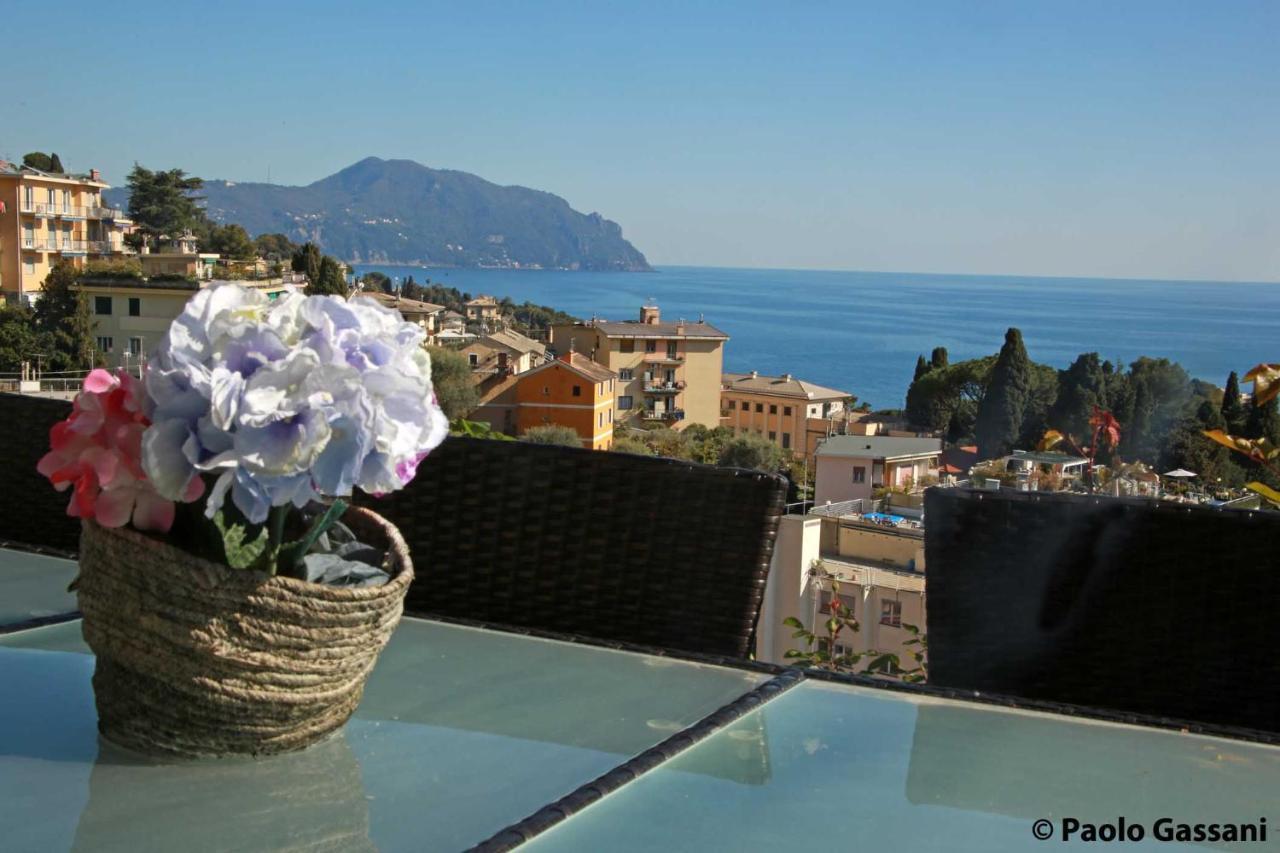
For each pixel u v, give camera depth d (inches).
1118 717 42.2
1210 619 45.8
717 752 37.4
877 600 351.3
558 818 30.5
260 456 28.6
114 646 31.2
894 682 45.1
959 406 2042.3
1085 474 356.2
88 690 39.5
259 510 29.2
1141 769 37.4
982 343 6112.2
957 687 47.9
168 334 29.7
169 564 29.5
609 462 51.4
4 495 63.3
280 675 31.4
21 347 1207.6
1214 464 960.3
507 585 52.9
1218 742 40.4
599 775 34.6
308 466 28.9
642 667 46.2
